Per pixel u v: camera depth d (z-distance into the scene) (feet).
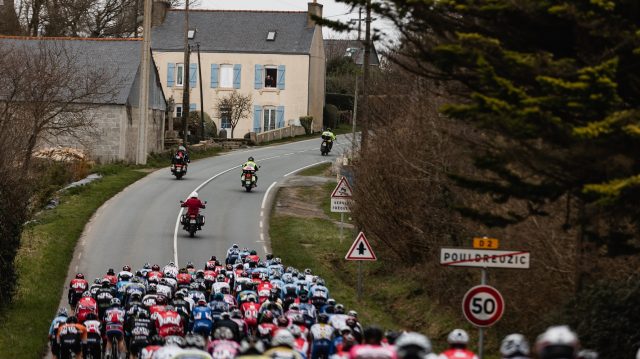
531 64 94.43
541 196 102.73
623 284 120.06
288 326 120.78
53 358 149.28
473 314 105.50
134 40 430.61
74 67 383.45
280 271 189.88
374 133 223.51
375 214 212.64
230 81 581.12
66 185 336.70
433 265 187.11
